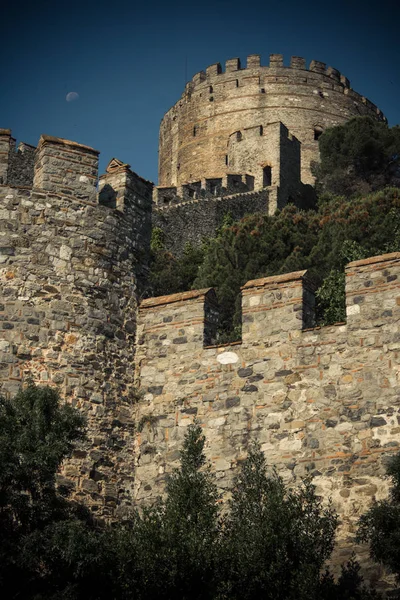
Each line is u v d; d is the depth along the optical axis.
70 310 20.48
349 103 110.00
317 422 18.83
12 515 17.36
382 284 19.09
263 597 16.22
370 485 17.95
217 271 53.31
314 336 19.42
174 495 17.72
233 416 19.66
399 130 88.00
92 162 21.75
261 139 94.31
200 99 110.56
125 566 16.70
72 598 16.50
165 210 80.50
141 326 21.31
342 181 87.12
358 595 16.70
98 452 19.78
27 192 21.03
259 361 19.80
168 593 16.58
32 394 18.22
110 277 21.25
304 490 18.19
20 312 20.03
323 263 50.91
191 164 109.50
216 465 19.38
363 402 18.55
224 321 47.41
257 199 87.19
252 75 108.81
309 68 109.88
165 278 55.59
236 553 16.52
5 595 16.73
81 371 20.17
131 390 20.78
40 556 16.77
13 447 17.25
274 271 52.44
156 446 20.16
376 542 16.41
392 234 51.00
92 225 21.36
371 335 18.89
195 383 20.28
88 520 19.09
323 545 16.94
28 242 20.64
